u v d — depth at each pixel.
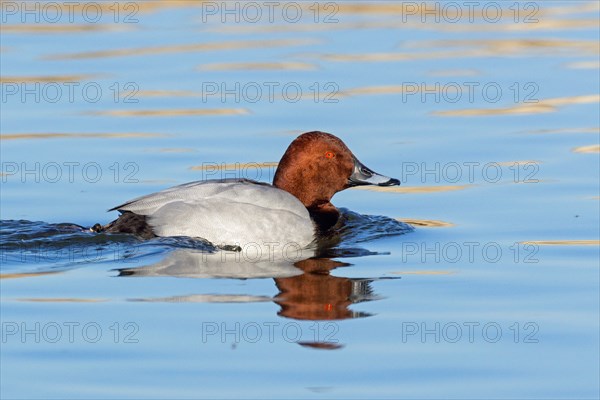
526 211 13.55
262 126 17.66
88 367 8.55
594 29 24.34
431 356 8.81
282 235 11.79
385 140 16.78
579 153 16.06
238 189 11.93
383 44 23.23
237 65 21.25
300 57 21.98
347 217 13.16
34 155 16.09
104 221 13.28
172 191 12.02
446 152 16.19
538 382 8.24
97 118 18.12
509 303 10.07
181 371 8.46
